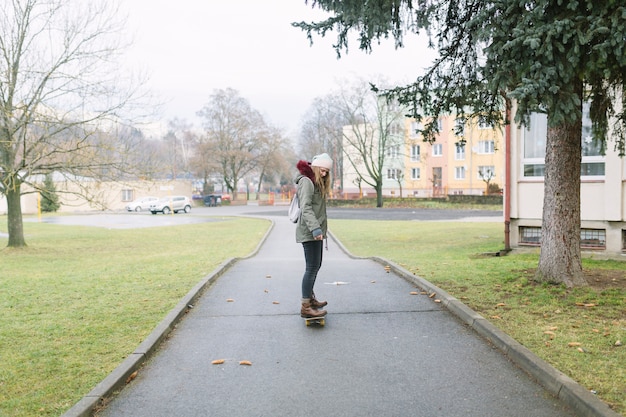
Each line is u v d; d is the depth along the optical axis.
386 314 6.48
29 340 5.49
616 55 5.09
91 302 7.57
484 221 30.22
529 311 6.14
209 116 66.56
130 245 21.14
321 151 76.00
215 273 9.94
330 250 18.36
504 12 5.57
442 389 4.06
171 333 5.83
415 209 46.84
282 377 4.38
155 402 3.89
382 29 7.43
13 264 14.71
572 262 7.51
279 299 7.57
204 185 73.44
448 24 8.23
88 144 18.70
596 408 3.38
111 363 4.68
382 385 4.16
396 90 8.92
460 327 5.82
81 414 3.53
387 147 52.34
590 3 5.20
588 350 4.62
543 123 13.02
